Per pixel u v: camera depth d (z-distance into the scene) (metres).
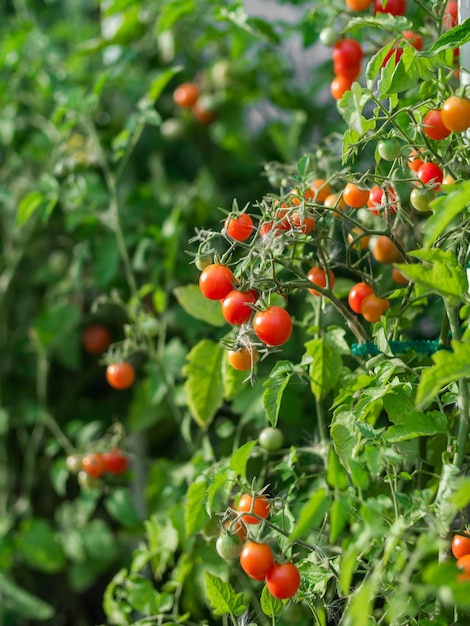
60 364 2.01
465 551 1.14
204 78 1.92
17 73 1.89
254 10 1.90
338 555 1.24
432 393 1.06
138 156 2.05
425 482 1.28
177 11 1.58
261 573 1.16
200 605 1.46
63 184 1.71
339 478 1.09
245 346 1.19
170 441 1.93
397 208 1.23
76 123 1.70
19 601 1.70
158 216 1.82
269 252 1.17
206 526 1.34
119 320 1.97
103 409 1.98
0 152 2.14
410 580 1.21
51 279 1.94
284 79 1.83
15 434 1.99
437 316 1.47
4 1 2.33
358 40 1.53
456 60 1.32
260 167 1.93
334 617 1.22
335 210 1.19
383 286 1.48
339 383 1.33
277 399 1.21
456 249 1.26
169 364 1.62
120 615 1.36
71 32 2.08
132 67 1.98
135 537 1.72
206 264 1.21
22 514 1.89
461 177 1.21
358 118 1.19
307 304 1.56
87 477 1.55
